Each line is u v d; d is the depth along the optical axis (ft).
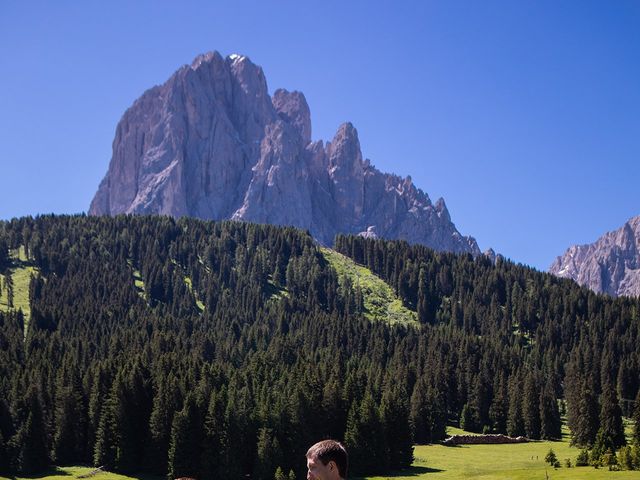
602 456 399.03
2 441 382.83
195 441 387.34
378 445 415.44
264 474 378.12
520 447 519.60
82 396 453.58
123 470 400.06
